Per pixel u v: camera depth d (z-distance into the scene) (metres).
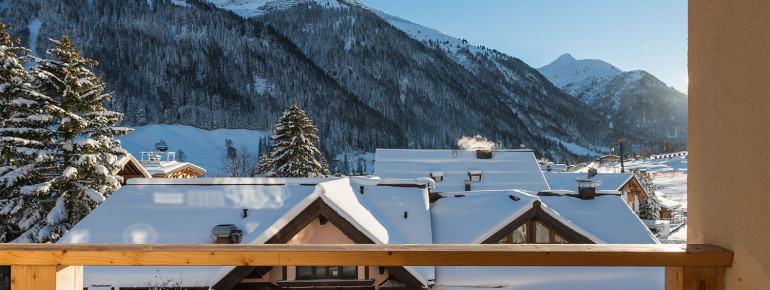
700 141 2.04
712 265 1.82
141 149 114.19
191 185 12.73
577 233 11.52
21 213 17.80
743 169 1.72
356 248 1.90
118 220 10.97
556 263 1.88
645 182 42.78
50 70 18.06
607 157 113.06
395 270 9.22
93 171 17.86
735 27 1.78
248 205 11.83
